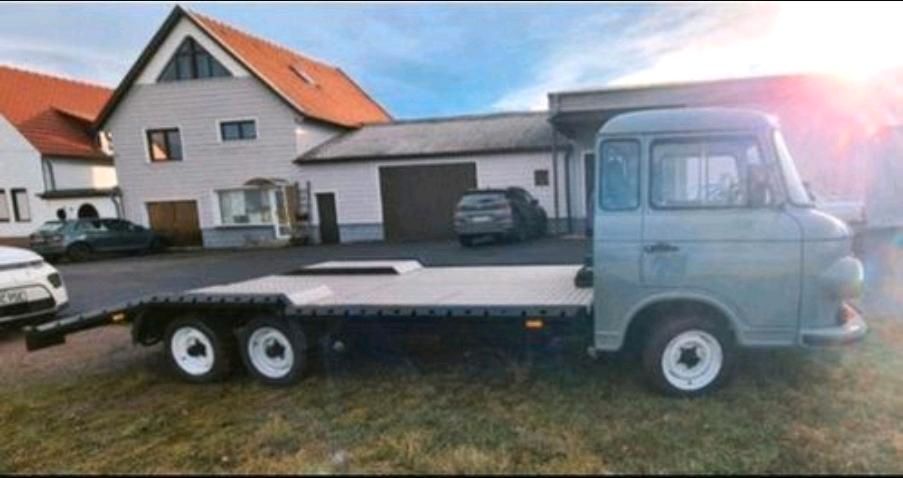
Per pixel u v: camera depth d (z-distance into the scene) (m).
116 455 3.86
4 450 4.04
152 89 21.89
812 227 3.96
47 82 27.23
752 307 4.07
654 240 4.16
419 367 5.31
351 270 6.94
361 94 29.42
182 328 5.36
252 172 21.50
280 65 24.05
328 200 21.03
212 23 22.42
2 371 5.96
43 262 7.73
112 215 24.41
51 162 24.03
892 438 3.54
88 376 5.66
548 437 3.75
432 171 19.78
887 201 11.73
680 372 4.28
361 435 3.95
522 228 16.55
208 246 22.27
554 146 17.98
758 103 13.52
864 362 4.80
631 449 3.54
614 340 4.30
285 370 5.09
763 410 3.97
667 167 4.20
